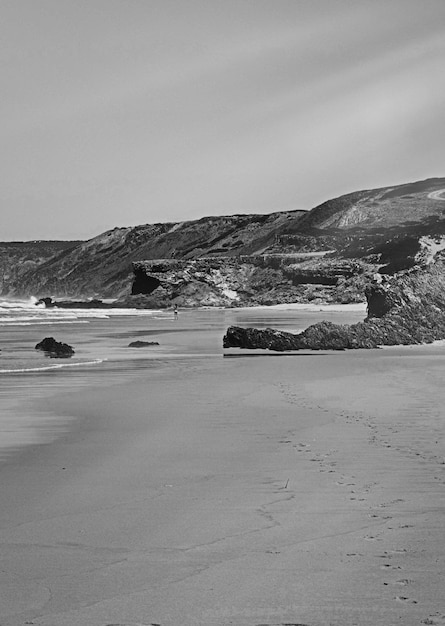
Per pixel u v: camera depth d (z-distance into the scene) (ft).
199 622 16.07
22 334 161.48
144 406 52.65
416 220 505.25
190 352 106.93
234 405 52.60
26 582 18.58
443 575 18.60
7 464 33.22
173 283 464.24
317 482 29.12
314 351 104.42
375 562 19.63
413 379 67.10
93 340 139.64
